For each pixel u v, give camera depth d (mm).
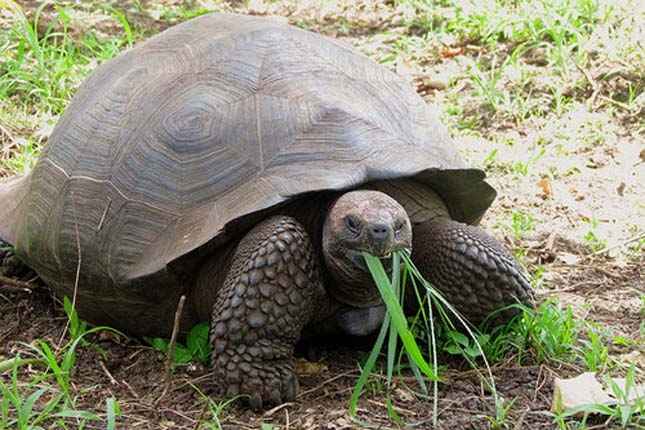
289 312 3814
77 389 4039
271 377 3811
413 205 4266
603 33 8516
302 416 3748
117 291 4203
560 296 5184
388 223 3674
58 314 4902
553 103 7941
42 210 4633
